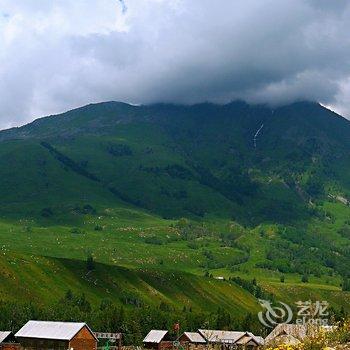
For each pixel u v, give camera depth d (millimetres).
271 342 23047
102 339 148750
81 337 118625
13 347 117062
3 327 150125
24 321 153750
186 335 152875
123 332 162875
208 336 40000
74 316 161750
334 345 21172
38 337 118625
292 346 21766
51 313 161375
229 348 39000
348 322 22234
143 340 153750
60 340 116000
